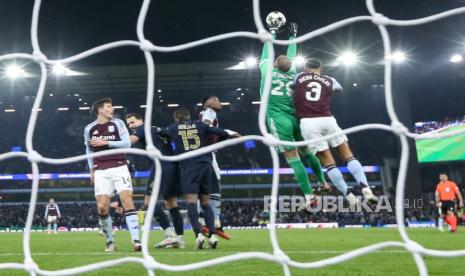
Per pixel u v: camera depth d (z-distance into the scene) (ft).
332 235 38.68
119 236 41.32
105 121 20.92
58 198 117.91
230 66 101.50
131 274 12.73
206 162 21.31
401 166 8.48
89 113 124.67
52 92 114.11
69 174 113.09
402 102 103.40
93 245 27.30
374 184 112.16
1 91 111.75
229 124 121.19
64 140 122.11
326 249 21.75
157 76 106.01
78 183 118.62
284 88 18.74
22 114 123.44
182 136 20.99
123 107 120.67
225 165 118.42
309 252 19.62
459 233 41.04
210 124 22.98
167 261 15.92
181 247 22.22
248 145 119.55
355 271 13.12
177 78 107.55
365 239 31.45
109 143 19.99
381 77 102.47
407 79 103.04
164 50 9.79
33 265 8.42
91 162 21.44
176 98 119.24
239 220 105.40
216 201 25.70
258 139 8.71
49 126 122.93
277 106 18.67
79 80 107.24
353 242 27.71
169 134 21.22
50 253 20.72
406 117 102.78
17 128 122.93
